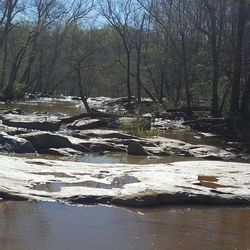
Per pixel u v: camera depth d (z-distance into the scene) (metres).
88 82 73.25
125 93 73.81
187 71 35.59
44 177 10.16
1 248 6.23
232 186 10.45
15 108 33.38
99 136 19.08
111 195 8.96
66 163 12.29
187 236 7.24
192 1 35.09
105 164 12.68
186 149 17.34
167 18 38.84
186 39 38.34
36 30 49.25
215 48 29.23
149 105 39.25
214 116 28.72
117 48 59.72
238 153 18.00
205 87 33.62
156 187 9.59
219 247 6.84
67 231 7.10
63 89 83.50
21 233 6.86
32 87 65.38
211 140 21.47
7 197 8.61
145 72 53.12
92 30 54.00
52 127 21.11
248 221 8.27
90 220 7.71
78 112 32.97
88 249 6.44
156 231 7.38
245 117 24.98
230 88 30.38
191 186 9.95
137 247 6.62
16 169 10.66
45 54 62.91
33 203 8.44
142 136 20.25
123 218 7.95
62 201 8.64
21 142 14.74
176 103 35.81
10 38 58.09
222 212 8.77
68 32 58.03
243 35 28.23
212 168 12.45
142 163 14.01
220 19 30.52
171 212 8.55
